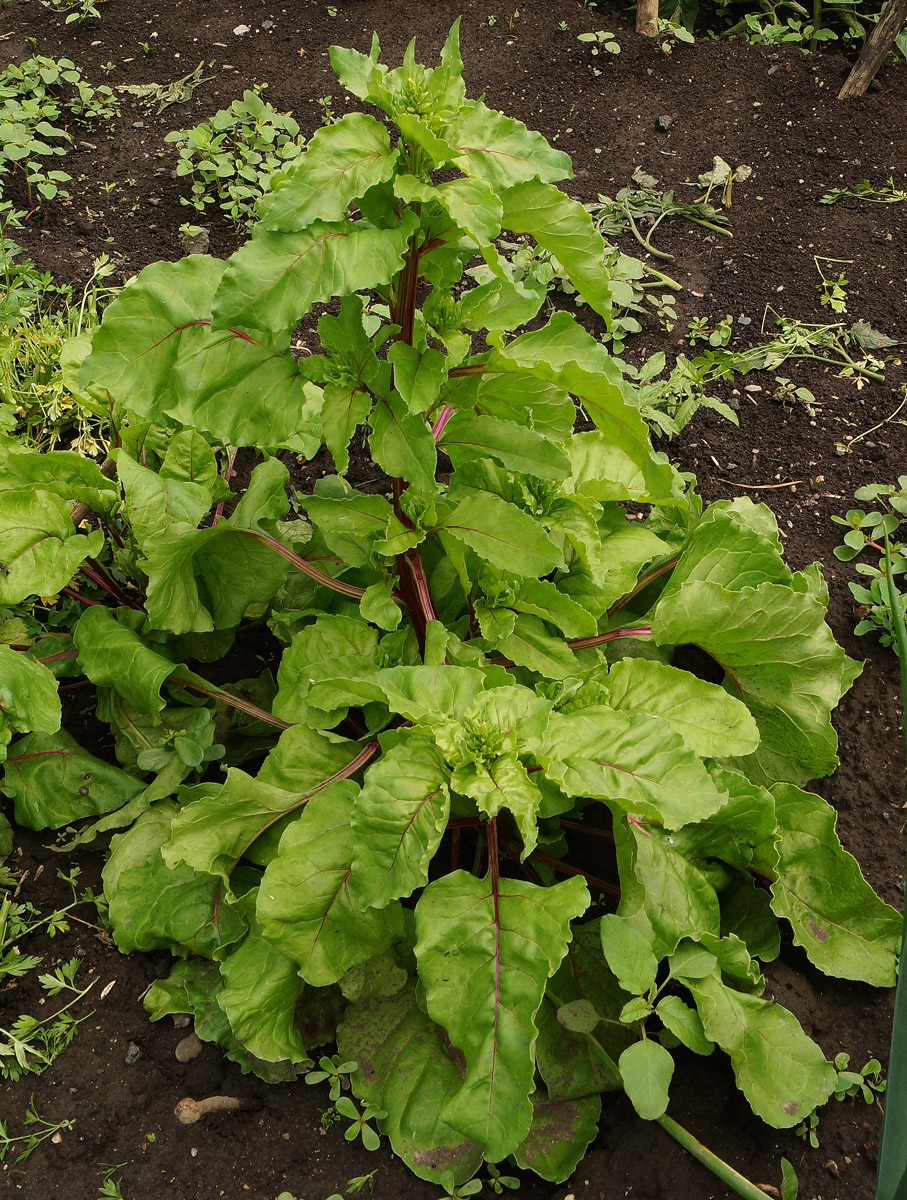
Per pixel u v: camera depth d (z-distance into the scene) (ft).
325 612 3.94
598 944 3.61
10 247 5.23
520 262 5.27
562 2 7.20
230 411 3.24
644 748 3.32
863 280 5.37
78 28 6.88
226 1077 3.52
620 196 5.75
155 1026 3.59
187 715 3.86
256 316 2.93
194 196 5.71
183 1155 3.41
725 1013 3.37
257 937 3.43
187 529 3.59
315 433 3.93
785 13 7.23
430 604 3.70
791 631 3.66
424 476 3.18
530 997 3.16
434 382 3.13
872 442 4.82
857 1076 3.44
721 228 5.69
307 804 3.42
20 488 3.77
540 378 3.25
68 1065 3.51
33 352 4.69
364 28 6.94
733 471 4.75
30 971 3.65
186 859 3.41
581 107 6.43
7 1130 3.42
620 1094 3.51
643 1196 3.35
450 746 3.22
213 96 6.36
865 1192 3.36
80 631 3.75
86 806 3.76
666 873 3.48
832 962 3.59
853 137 6.19
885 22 6.12
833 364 5.08
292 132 5.85
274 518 3.76
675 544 4.13
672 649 4.02
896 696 4.20
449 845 3.89
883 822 3.96
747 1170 3.38
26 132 5.73
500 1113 3.10
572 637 3.63
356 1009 3.53
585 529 3.69
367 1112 3.39
